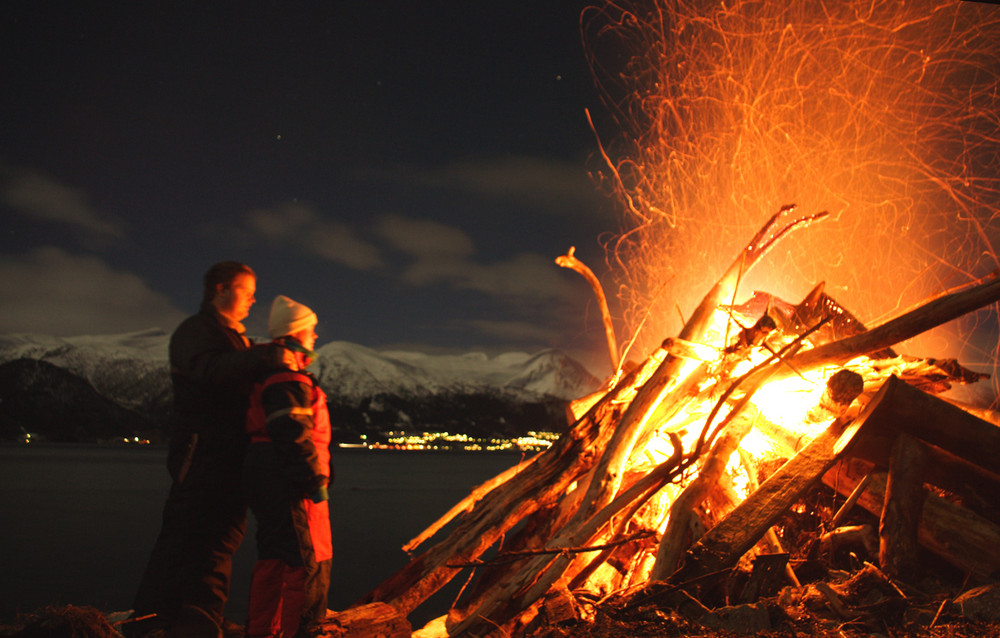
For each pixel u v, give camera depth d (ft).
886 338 12.84
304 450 9.07
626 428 13.15
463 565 11.96
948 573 11.57
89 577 74.84
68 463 472.85
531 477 13.41
